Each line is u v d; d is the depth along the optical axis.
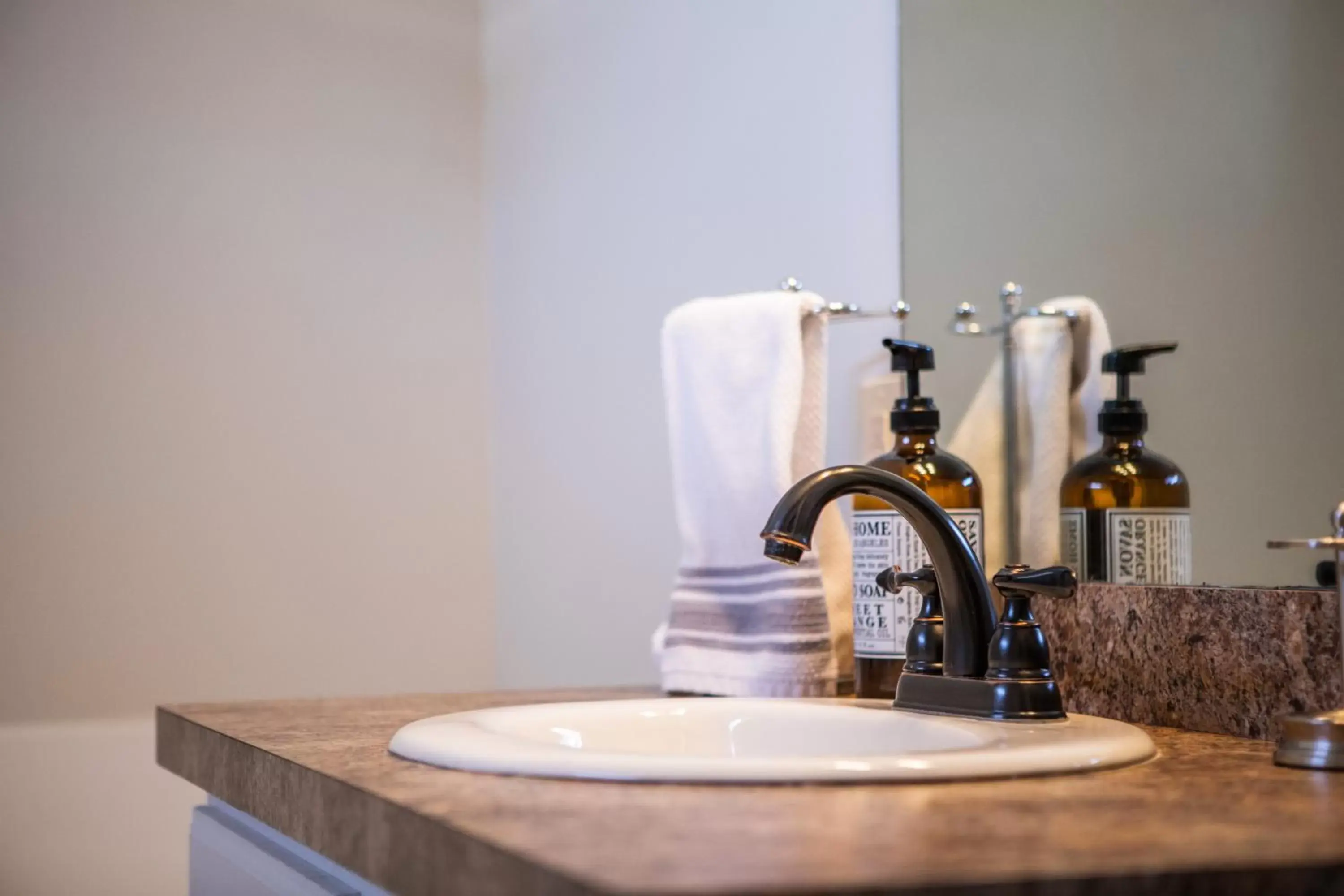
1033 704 0.85
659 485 1.84
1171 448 1.01
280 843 0.95
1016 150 1.22
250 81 2.18
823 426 1.24
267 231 2.17
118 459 2.04
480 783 0.68
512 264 2.26
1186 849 0.49
